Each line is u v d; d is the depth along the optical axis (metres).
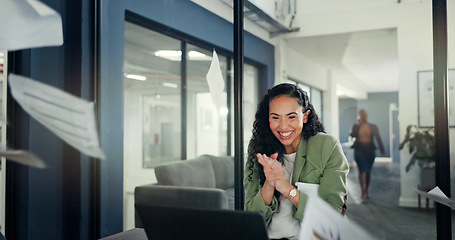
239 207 2.29
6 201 2.49
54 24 0.84
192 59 3.85
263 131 1.25
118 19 2.80
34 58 2.45
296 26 5.07
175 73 3.69
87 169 2.58
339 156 1.15
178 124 3.89
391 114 12.11
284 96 1.19
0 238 1.68
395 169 9.30
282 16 5.04
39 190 2.50
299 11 5.02
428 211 4.43
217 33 3.69
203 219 0.75
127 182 3.46
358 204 4.96
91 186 2.60
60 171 2.54
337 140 1.18
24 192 2.48
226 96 4.04
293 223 1.15
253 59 4.81
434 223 3.90
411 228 3.73
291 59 5.93
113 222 2.74
